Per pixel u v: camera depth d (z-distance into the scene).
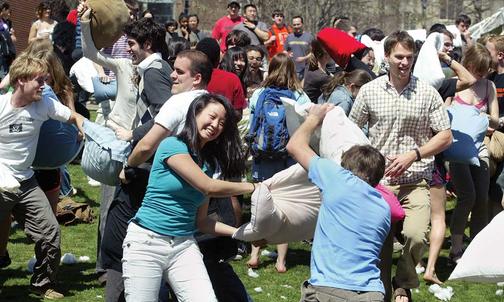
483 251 9.41
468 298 13.84
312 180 9.27
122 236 9.94
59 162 12.49
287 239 10.15
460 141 14.20
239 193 9.38
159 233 9.13
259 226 9.58
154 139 9.52
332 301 8.71
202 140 9.21
